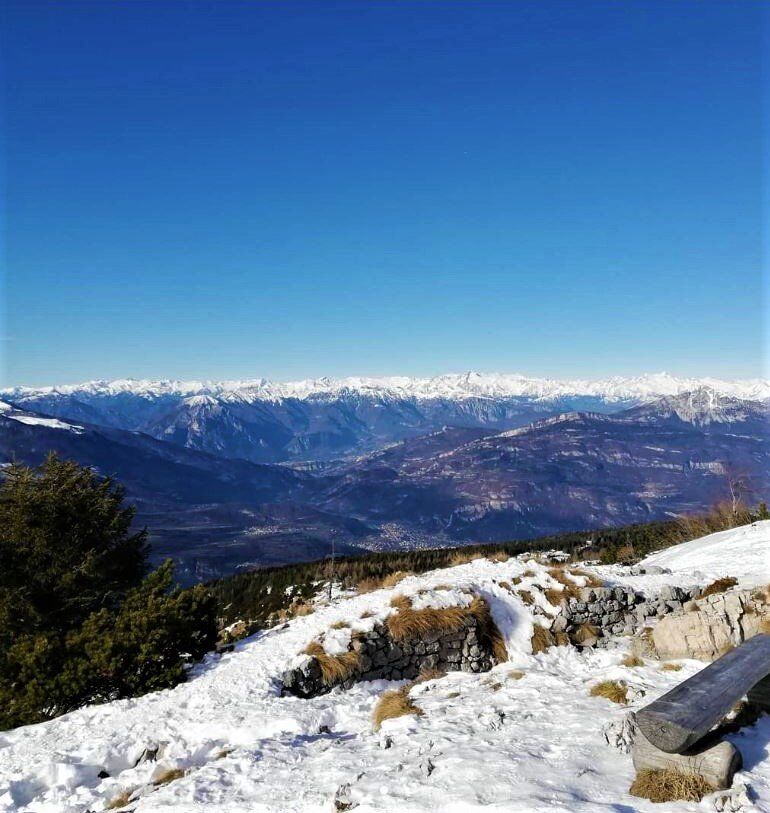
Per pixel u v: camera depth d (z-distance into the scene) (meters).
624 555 33.50
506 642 15.52
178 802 7.85
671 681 10.78
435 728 9.45
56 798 9.86
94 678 14.23
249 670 14.24
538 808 6.14
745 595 13.20
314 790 7.61
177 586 17.98
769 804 5.93
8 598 19.98
